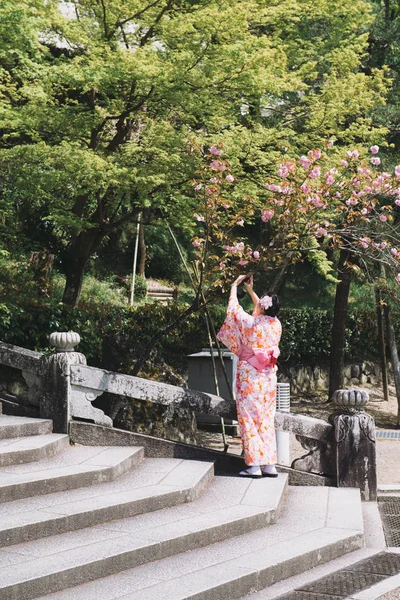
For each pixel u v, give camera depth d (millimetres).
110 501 5629
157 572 4723
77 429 7566
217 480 7137
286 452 8797
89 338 12266
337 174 8891
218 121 10094
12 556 4617
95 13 10664
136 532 5215
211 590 4441
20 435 7246
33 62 9688
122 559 4734
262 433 7277
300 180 7969
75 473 6105
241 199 10047
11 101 10758
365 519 6805
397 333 21219
